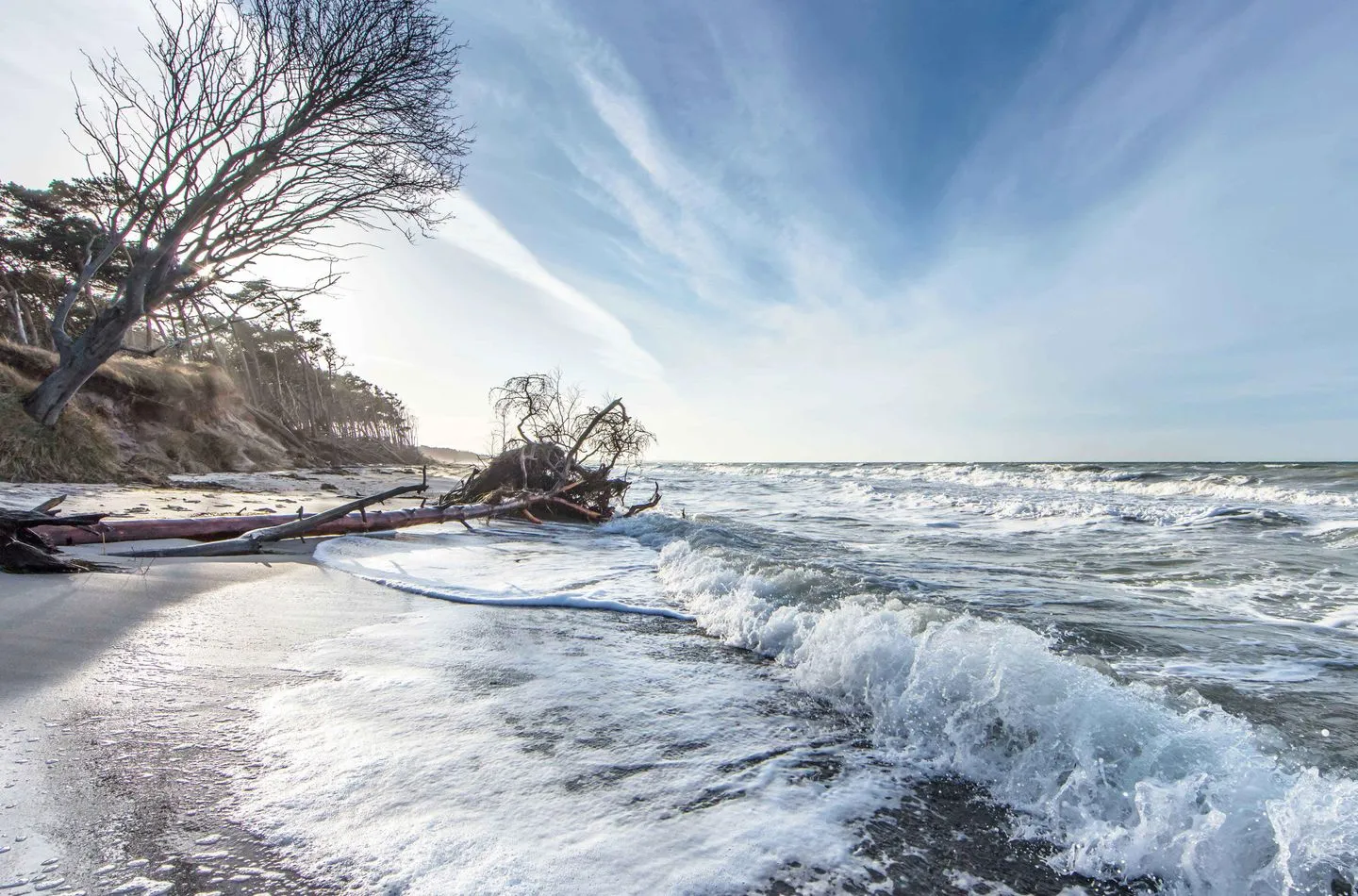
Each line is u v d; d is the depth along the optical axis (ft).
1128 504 45.98
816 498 61.87
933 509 47.57
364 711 7.33
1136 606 15.23
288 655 9.39
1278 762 6.28
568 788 5.69
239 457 71.31
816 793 5.80
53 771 5.48
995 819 5.47
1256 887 4.42
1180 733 6.05
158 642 9.43
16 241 80.23
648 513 42.68
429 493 51.65
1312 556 24.23
